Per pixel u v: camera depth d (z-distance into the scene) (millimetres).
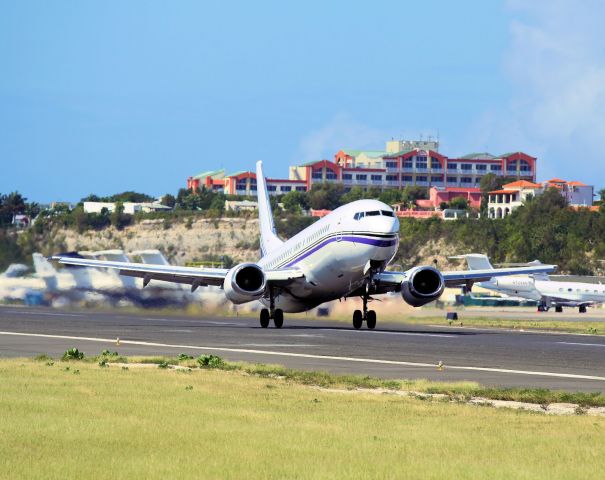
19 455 61250
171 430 70250
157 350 148750
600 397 94125
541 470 59562
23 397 85562
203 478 56000
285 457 61688
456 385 101625
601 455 64438
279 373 111750
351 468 58938
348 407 84438
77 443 65125
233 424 73312
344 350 151500
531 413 84000
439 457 62812
